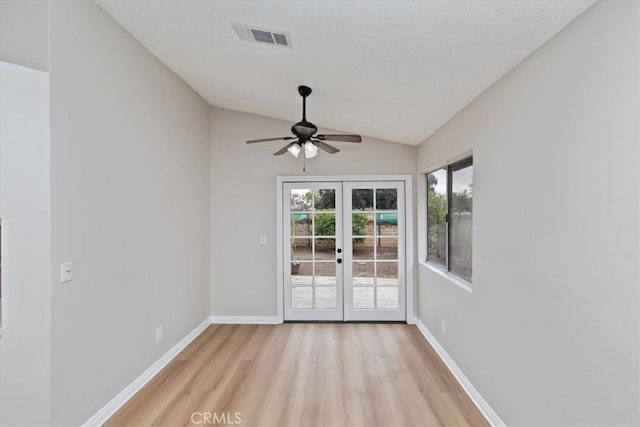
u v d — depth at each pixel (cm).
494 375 240
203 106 436
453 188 362
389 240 467
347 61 254
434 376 311
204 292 442
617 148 137
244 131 464
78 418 220
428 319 406
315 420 246
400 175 460
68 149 213
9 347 186
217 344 388
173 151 353
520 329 208
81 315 224
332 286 470
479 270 264
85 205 227
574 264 162
